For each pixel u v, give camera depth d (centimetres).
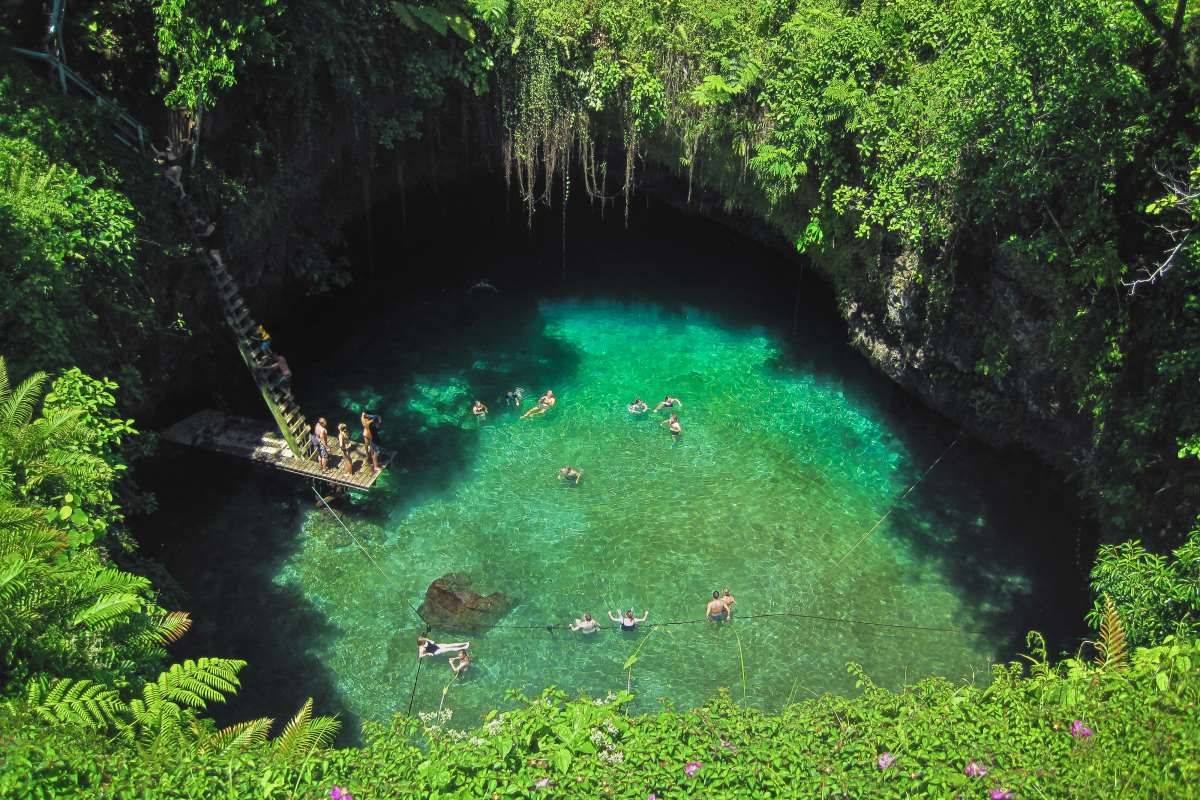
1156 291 1666
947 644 1753
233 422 2173
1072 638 1755
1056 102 1631
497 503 2056
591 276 2948
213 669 1177
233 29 1914
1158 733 992
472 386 2431
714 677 1678
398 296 2798
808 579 1883
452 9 2414
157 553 1881
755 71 2289
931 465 2177
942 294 2120
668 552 1938
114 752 1049
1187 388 1555
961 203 1934
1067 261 1766
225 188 2166
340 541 1941
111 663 1173
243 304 2114
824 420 2320
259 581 1845
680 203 2988
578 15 2445
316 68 2286
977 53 1769
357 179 2817
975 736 1088
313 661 1695
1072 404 1994
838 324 2650
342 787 1031
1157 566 1316
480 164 2978
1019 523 2009
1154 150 1644
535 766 1069
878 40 2112
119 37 2022
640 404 2320
